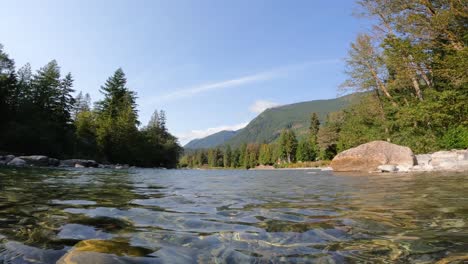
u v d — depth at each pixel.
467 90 16.16
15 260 1.68
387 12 19.34
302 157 79.25
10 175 9.45
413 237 2.24
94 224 2.60
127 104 50.75
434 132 18.48
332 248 1.99
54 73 43.62
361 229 2.49
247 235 2.30
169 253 1.85
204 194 5.31
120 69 51.84
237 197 4.81
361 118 25.94
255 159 108.44
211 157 134.62
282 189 6.34
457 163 12.73
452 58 15.35
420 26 17.17
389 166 13.55
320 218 2.95
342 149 44.34
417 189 5.58
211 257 1.80
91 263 1.60
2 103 33.31
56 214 3.00
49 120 40.03
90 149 42.41
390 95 22.86
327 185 7.22
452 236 2.25
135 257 1.75
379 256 1.84
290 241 2.15
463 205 3.65
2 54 38.16
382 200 4.22
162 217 2.98
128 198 4.49
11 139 31.39
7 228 2.38
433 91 16.94
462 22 16.31
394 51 17.69
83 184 7.07
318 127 80.56
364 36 22.91
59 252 1.83
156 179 10.31
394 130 22.39
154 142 58.88
